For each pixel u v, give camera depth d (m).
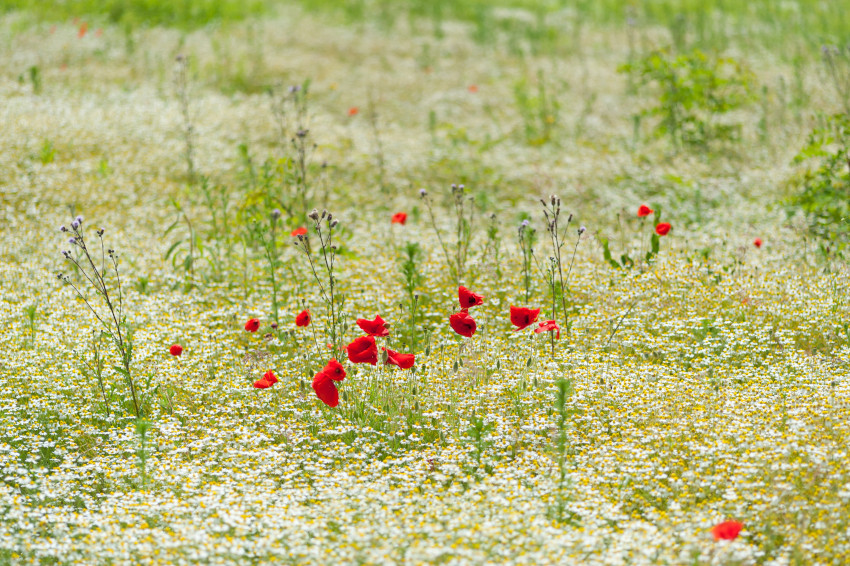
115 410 6.55
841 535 4.47
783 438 5.41
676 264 9.13
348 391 6.54
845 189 10.87
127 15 22.62
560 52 22.52
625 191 13.02
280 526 4.74
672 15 25.28
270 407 6.60
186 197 12.18
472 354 7.47
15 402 6.38
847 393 6.02
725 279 8.63
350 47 22.16
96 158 13.32
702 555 4.32
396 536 4.54
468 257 10.13
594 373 6.77
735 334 7.41
